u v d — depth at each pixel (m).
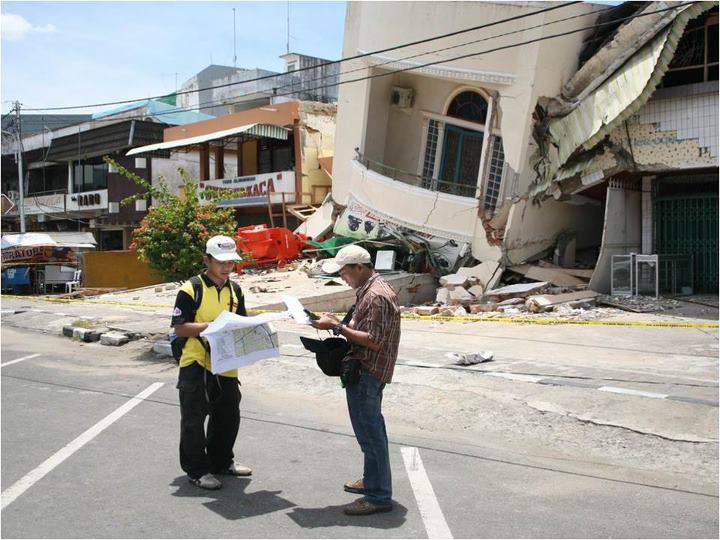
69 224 42.31
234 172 36.19
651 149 15.65
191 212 12.44
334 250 21.03
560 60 17.53
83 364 11.04
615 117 15.33
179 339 5.54
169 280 12.70
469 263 19.16
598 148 16.42
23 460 6.13
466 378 8.48
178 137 32.78
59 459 6.15
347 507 4.89
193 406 5.43
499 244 18.33
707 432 6.23
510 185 18.00
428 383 8.42
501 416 7.22
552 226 19.05
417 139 21.81
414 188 19.88
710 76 15.67
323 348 5.10
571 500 5.14
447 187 21.20
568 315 14.30
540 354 10.21
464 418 7.33
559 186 17.23
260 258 22.27
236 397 5.70
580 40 17.81
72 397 8.63
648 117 15.65
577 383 7.87
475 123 20.33
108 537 4.53
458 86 20.48
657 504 5.05
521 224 18.25
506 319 13.96
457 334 12.59
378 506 4.91
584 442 6.45
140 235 12.66
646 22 15.66
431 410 7.63
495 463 6.04
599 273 16.64
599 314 14.24
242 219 30.45
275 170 29.19
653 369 8.74
